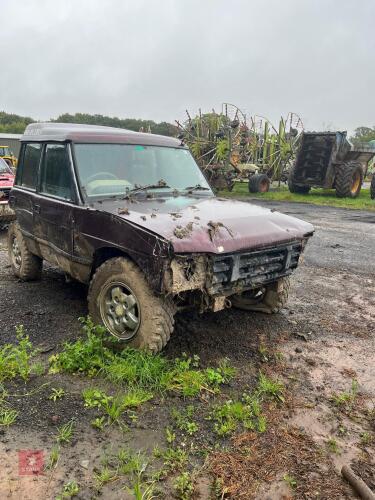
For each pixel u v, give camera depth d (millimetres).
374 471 2701
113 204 4086
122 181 4496
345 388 3600
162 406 3193
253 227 3812
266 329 4625
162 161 4969
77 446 2752
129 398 3170
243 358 3980
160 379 3416
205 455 2734
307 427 3078
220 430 2939
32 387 3330
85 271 4246
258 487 2523
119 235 3619
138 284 3590
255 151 19516
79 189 4188
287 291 4840
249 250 3621
